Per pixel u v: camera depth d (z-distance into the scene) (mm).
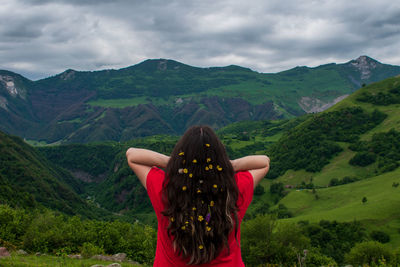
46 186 116750
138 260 23922
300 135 168250
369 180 107812
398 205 77188
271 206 112750
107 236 23453
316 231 70938
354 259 34531
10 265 7988
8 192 77875
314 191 107062
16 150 145000
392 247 62906
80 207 124062
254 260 35719
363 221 73438
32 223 23031
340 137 155500
